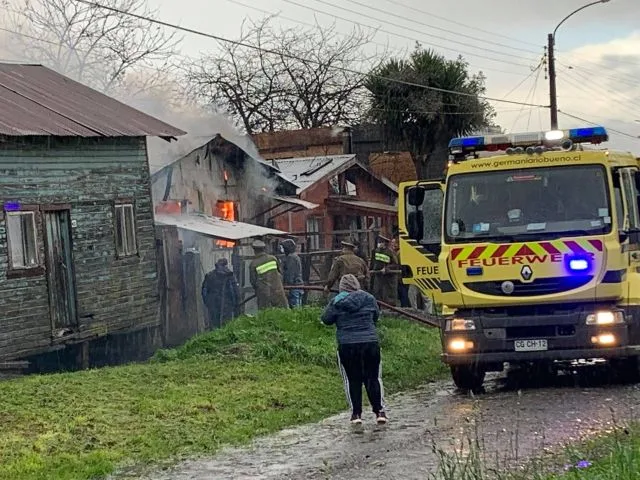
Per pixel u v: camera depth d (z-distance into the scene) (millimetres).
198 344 16469
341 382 14547
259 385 13922
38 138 18500
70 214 19391
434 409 12383
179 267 22781
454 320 13133
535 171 12969
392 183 43281
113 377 14219
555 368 15516
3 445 10398
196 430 11328
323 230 35875
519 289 12781
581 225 12695
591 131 13398
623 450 7246
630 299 12781
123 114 22219
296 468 9422
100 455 10117
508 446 9484
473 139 13781
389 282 21906
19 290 17828
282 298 20047
